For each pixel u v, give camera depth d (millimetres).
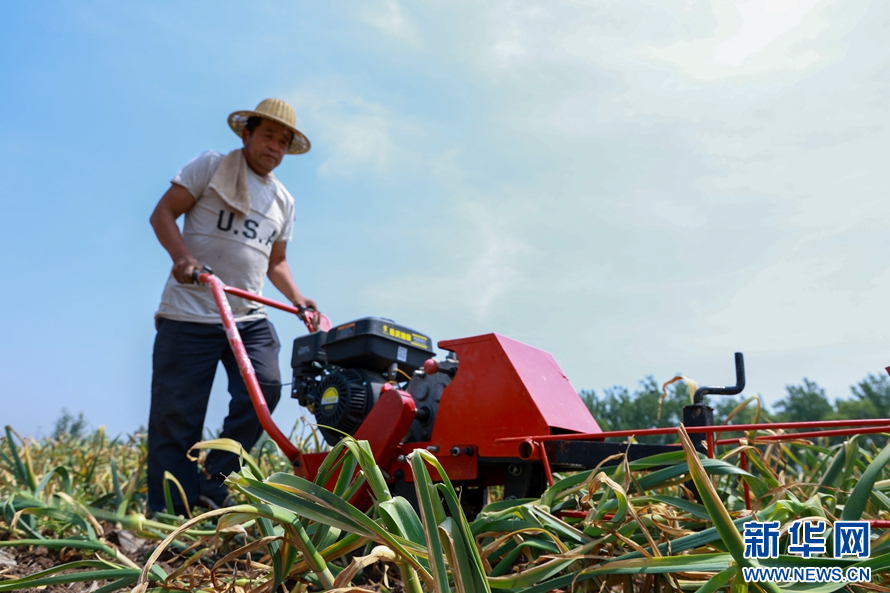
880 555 1523
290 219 4398
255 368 3865
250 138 4102
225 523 1760
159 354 3732
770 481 2281
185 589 1887
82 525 2826
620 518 1822
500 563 2006
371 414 2758
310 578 2000
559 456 2379
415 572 1581
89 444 5488
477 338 2680
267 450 4707
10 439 3711
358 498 2785
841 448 2477
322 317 3885
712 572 1808
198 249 3889
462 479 2584
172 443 3656
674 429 2107
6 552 2742
